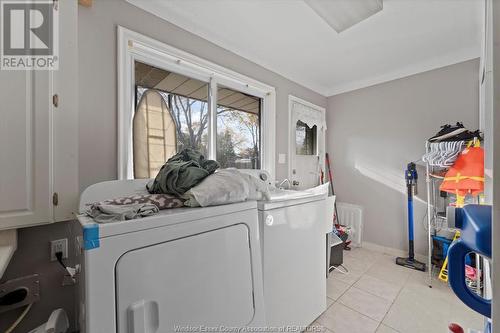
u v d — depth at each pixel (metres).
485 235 0.29
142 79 1.61
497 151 0.26
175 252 0.74
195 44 1.82
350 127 3.10
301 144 2.97
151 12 1.57
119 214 0.69
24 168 0.98
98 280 0.60
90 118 1.34
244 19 1.76
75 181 1.12
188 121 1.88
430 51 2.23
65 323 0.94
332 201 1.99
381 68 2.61
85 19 1.31
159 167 1.64
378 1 1.53
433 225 2.27
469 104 2.19
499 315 0.26
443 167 2.00
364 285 2.02
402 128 2.64
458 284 0.39
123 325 0.63
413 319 1.58
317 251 1.55
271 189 1.87
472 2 1.55
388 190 2.75
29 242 1.18
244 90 2.28
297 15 1.71
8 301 1.11
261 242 1.20
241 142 2.31
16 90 0.96
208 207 0.88
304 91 2.95
